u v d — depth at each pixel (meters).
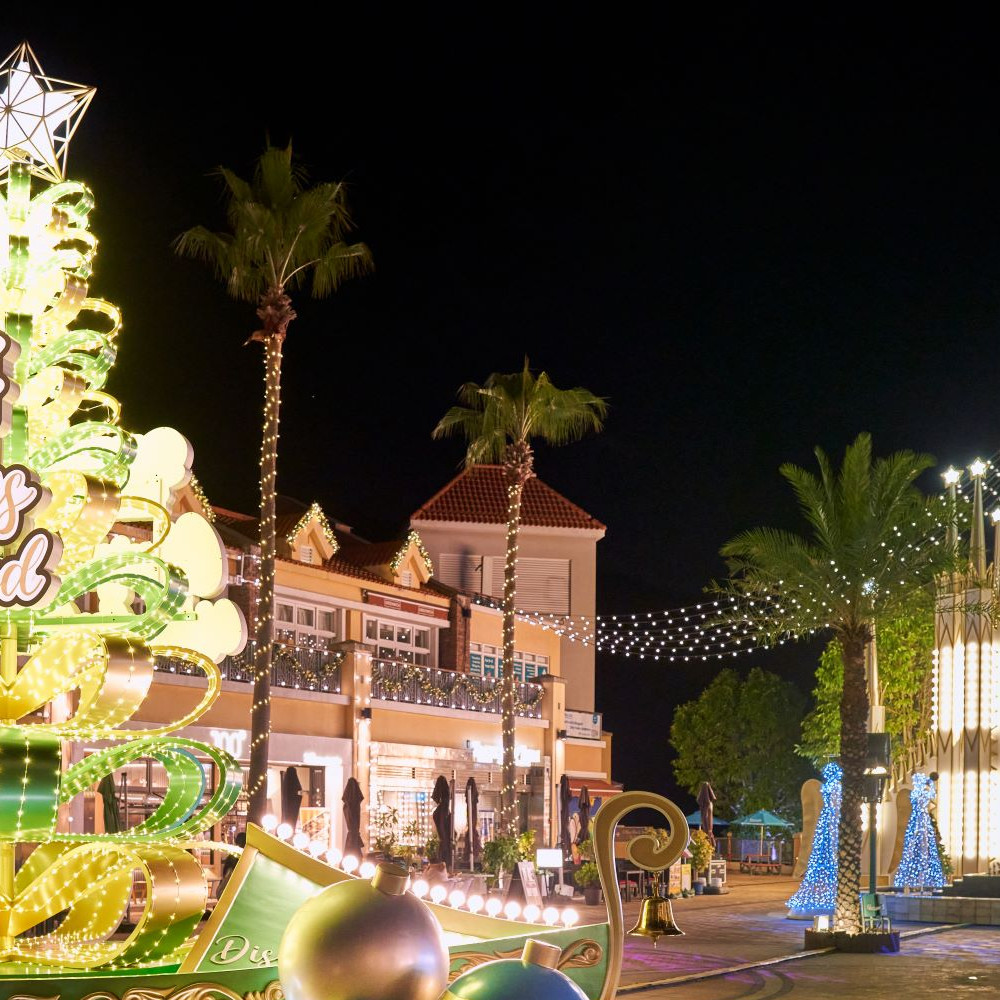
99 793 23.11
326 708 34.41
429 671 39.19
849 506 23.95
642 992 16.39
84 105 5.66
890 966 19.67
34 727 4.89
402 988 3.75
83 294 5.52
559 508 50.94
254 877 5.43
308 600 35.88
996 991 16.73
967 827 36.88
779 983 17.48
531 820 43.59
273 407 25.86
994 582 36.91
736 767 59.44
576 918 5.64
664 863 4.89
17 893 5.47
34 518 4.68
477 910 5.68
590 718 47.44
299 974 3.77
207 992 4.46
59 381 5.39
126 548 5.63
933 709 39.25
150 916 5.09
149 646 5.54
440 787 32.53
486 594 48.41
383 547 40.97
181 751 5.62
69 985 4.27
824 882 29.41
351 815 28.97
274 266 25.77
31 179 5.51
